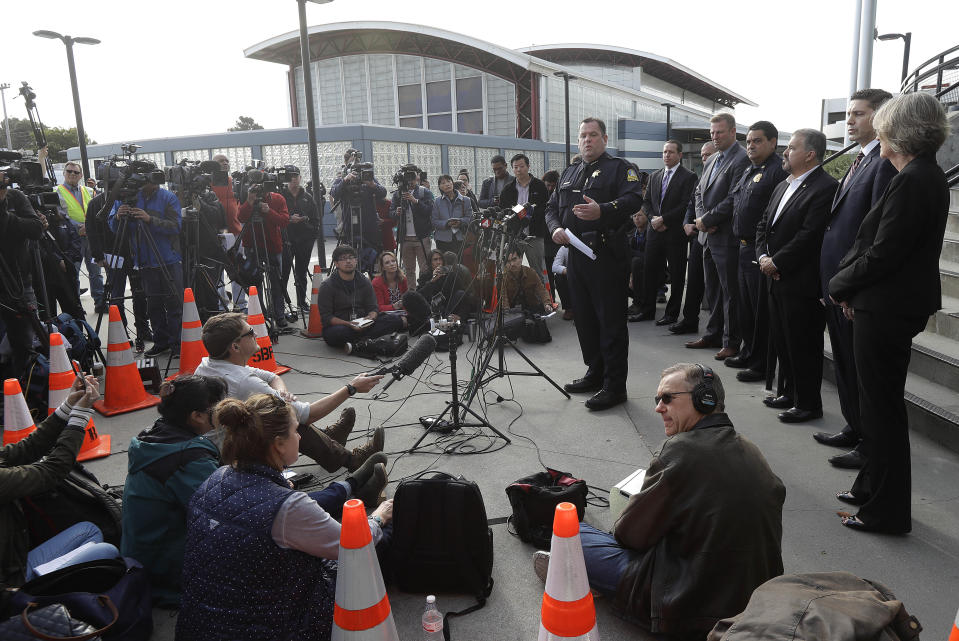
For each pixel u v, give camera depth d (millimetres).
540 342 6328
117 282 6773
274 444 1944
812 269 3834
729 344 5582
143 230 5508
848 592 1474
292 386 5168
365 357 6027
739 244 5297
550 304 6473
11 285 4477
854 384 3453
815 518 2971
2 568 2186
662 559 2162
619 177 4324
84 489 2645
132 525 2406
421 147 22219
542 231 7398
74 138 39062
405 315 6426
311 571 1937
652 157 37844
